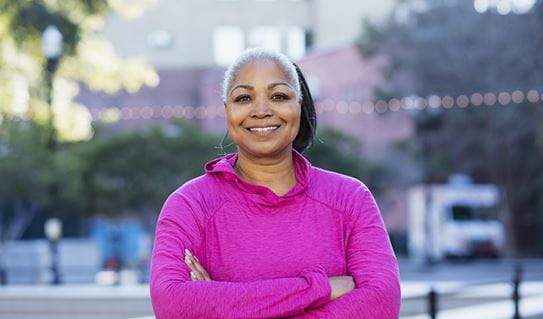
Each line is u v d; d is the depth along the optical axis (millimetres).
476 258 32469
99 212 31281
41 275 22688
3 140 26094
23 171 25891
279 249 3061
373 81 38031
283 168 3207
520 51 33062
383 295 3031
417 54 34375
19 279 23641
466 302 12336
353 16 47219
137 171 30766
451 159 36219
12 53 30141
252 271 3039
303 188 3119
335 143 33000
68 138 31344
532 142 35406
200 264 3074
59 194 27234
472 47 33688
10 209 29672
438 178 38000
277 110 3131
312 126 3408
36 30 30062
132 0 33531
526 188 36281
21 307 13648
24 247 25359
